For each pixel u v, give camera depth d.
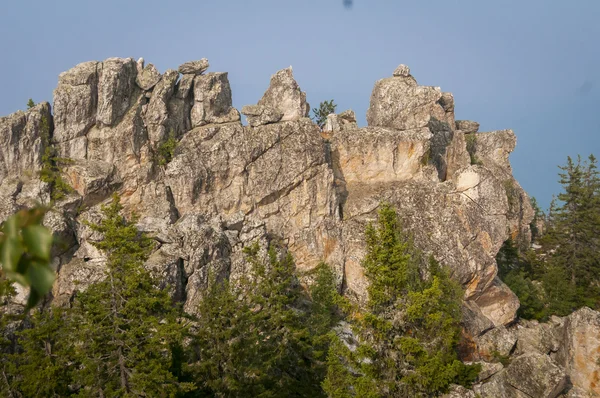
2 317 76.56
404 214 123.44
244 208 122.81
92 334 68.50
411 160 136.62
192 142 125.38
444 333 72.62
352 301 111.94
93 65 122.38
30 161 112.38
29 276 6.55
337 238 119.56
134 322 70.00
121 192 117.62
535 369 94.00
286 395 75.25
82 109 119.25
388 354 69.25
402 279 70.50
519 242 169.75
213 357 74.56
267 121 130.62
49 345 72.81
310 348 82.06
